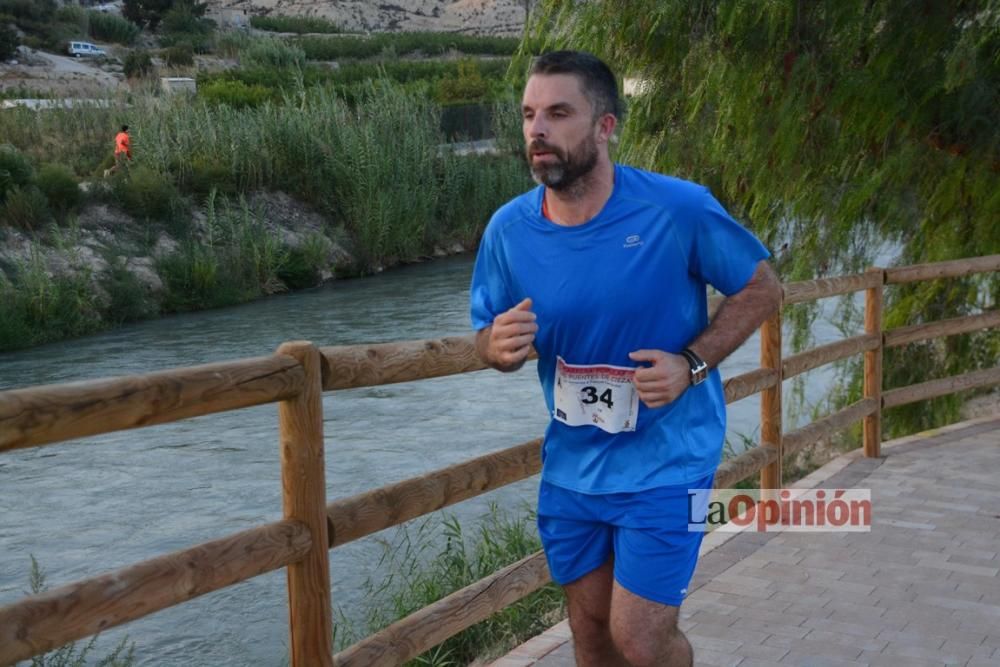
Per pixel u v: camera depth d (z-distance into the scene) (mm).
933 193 8867
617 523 2898
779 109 8180
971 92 8062
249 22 75000
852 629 4391
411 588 6414
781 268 9891
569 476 2971
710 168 9383
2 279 21766
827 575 5027
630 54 8633
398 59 64062
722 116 8375
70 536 9883
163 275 24906
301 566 2947
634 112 8836
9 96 39281
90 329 22156
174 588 2539
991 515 5945
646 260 2750
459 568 6555
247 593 8109
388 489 3320
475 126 44906
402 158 33062
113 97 35750
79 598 2332
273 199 30297
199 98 35906
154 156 28375
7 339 20297
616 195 2766
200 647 7129
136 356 19328
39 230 24562
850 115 8227
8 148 26031
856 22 7977
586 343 2830
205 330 21828
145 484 11508
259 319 22875
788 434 6266
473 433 13273
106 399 2373
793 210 9242
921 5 7984
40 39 55969
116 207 26562
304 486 2924
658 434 2852
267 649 7105
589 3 8633
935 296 9492
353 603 7211
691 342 2816
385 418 14055
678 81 8750
